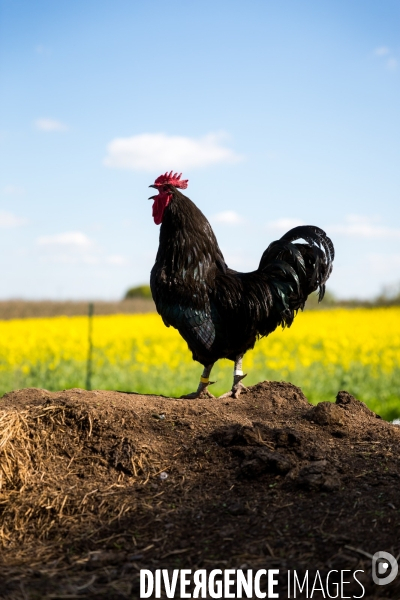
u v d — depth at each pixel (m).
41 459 5.17
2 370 16.11
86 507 4.68
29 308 33.66
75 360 16.66
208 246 6.39
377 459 5.09
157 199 6.34
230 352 6.48
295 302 6.66
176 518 4.47
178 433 5.48
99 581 3.87
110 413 5.57
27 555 4.24
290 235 6.68
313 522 4.29
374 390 14.02
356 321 23.94
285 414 5.97
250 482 4.82
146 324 24.34
